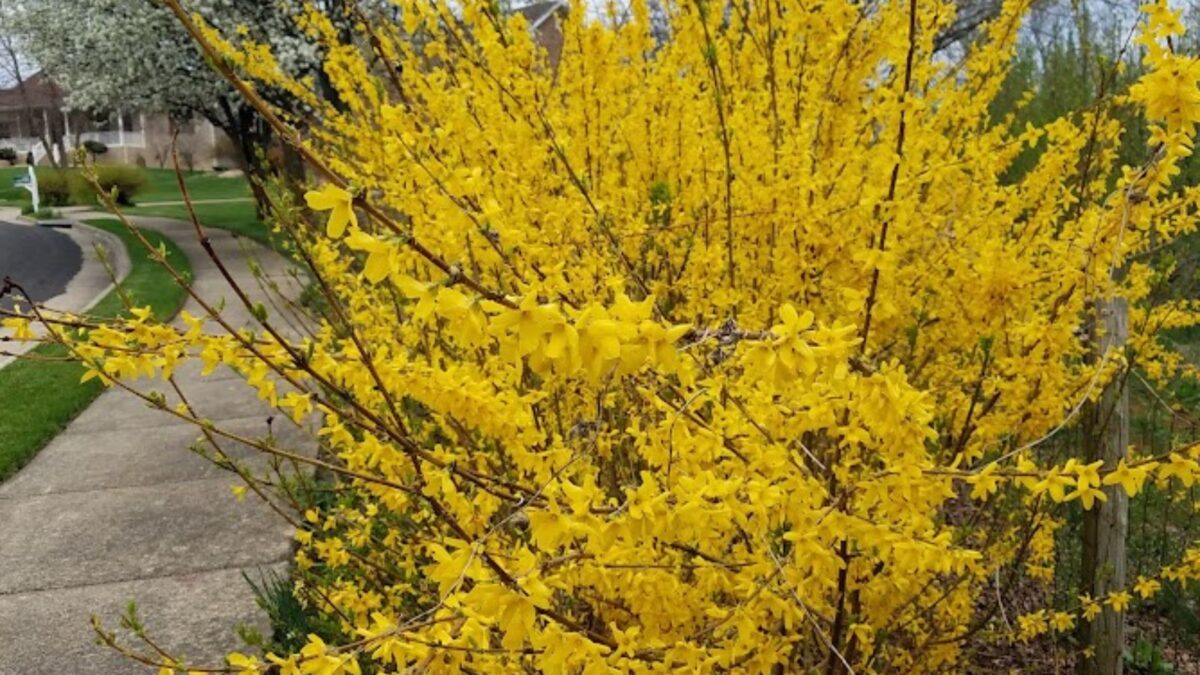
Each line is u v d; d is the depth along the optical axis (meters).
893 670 2.58
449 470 1.75
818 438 2.29
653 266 2.79
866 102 2.85
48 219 24.42
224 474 5.04
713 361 1.83
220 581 3.80
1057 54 7.08
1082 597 2.55
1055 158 2.64
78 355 1.67
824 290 2.41
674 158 2.82
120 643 3.35
